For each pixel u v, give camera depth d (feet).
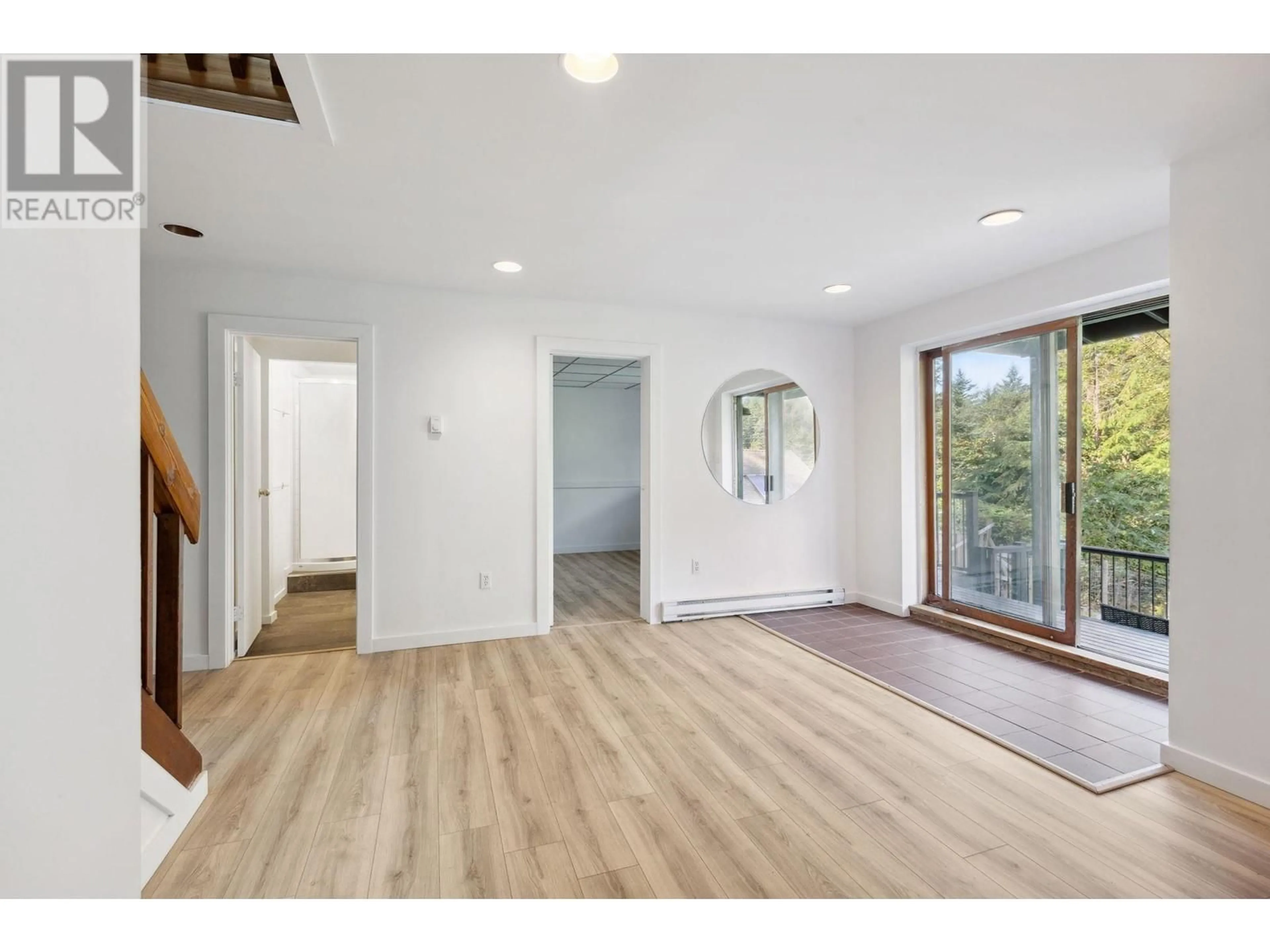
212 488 11.09
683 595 14.70
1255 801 6.66
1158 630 13.91
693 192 8.06
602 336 13.80
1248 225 6.69
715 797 6.93
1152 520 19.42
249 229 9.22
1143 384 19.60
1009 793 7.00
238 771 7.50
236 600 11.89
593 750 8.05
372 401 12.05
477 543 12.85
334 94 5.84
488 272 11.34
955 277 11.75
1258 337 6.63
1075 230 9.45
